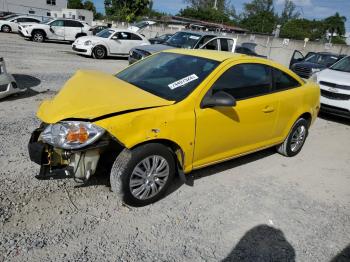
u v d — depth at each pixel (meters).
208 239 3.22
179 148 3.59
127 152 3.30
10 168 4.04
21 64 11.41
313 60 16.39
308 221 3.72
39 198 3.51
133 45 16.72
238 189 4.22
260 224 3.56
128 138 3.16
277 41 24.56
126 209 3.51
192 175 4.41
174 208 3.64
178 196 3.88
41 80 9.15
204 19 65.38
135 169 3.34
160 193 3.66
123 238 3.09
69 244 2.93
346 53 24.41
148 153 3.35
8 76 6.72
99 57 16.03
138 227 3.26
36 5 52.59
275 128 4.82
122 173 3.27
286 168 5.07
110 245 2.98
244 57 4.34
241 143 4.36
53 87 8.45
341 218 3.86
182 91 3.71
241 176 4.59
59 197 3.57
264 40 25.31
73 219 3.25
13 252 2.75
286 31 62.25
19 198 3.46
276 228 3.52
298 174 4.91
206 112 3.69
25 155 4.42
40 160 3.16
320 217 3.83
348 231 3.63
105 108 3.18
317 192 4.43
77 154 3.11
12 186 3.66
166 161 3.54
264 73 4.52
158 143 3.43
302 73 15.29
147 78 4.14
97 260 2.79
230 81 4.03
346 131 7.61
